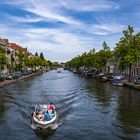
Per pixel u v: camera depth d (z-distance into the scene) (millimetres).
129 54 66125
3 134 26078
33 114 31312
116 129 27812
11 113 34375
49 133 26406
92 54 131250
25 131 26953
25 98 46031
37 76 112000
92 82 80500
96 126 28797
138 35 67500
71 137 25391
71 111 35906
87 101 43688
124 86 66375
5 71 104812
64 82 80500
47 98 46500
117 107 38469
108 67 129875
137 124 29656
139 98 46219
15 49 133625
